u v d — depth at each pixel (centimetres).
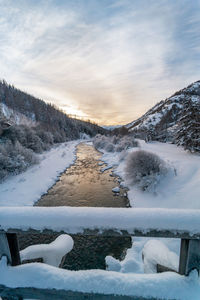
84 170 1160
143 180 668
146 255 143
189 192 533
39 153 1638
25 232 78
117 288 75
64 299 77
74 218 77
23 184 811
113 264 277
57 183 897
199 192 496
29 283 78
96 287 76
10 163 928
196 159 818
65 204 644
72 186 844
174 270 109
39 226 77
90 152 2088
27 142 1579
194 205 456
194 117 1043
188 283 73
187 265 77
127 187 771
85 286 76
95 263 349
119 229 75
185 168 714
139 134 2631
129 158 802
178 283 74
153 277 78
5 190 734
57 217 77
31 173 991
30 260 121
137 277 78
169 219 73
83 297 75
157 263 125
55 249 134
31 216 78
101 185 841
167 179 674
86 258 364
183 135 1116
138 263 275
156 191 625
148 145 1644
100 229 76
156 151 1177
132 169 743
